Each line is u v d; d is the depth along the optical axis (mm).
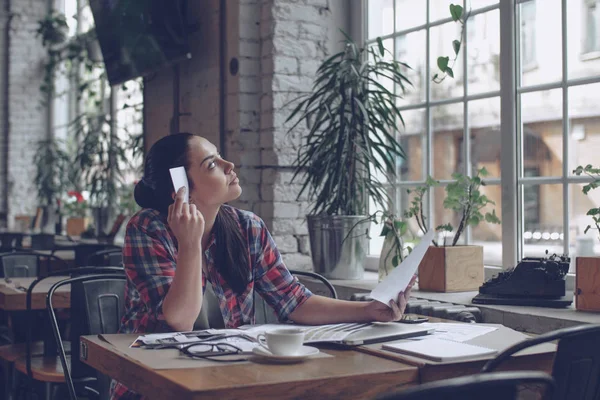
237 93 4223
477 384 1037
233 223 2098
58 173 8141
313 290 3582
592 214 2561
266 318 2404
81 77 8703
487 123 3311
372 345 1627
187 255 1810
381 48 3498
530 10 3098
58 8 9156
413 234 3729
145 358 1488
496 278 2674
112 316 2643
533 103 3090
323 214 3596
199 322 2002
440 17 3574
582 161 2900
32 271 4141
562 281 2533
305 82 4160
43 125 9359
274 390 1276
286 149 4125
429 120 3643
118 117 7395
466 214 3043
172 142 2033
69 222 7109
